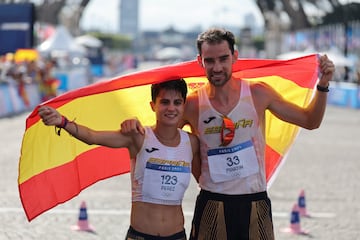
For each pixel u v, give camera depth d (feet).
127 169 19.47
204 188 17.89
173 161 17.26
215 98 17.63
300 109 17.99
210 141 17.62
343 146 69.21
